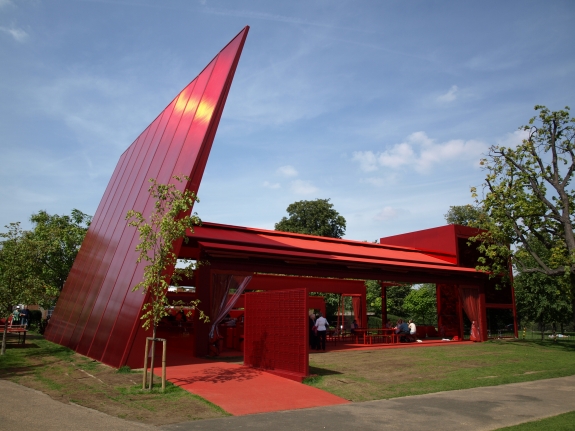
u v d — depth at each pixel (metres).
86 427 6.80
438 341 23.58
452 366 14.58
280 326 11.88
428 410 8.70
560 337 28.69
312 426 7.39
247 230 20.89
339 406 8.96
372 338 22.58
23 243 15.90
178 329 24.62
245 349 13.18
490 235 23.64
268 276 24.38
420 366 14.33
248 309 13.34
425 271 22.36
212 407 8.43
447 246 27.09
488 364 15.27
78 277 20.38
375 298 44.47
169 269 11.48
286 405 8.89
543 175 22.36
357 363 14.59
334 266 19.25
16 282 15.45
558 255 20.75
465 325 26.97
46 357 14.52
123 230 16.47
